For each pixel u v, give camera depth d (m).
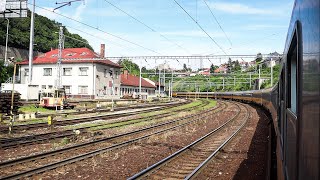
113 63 61.66
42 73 57.50
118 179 8.65
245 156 11.73
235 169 9.93
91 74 54.47
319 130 1.98
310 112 2.29
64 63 56.03
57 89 33.25
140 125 20.86
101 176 8.88
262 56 35.59
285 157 4.79
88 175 8.93
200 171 9.23
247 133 17.78
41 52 81.06
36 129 17.64
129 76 78.25
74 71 55.44
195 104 47.66
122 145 12.97
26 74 59.09
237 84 80.69
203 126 21.38
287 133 4.47
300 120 2.72
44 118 23.27
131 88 73.38
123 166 10.04
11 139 13.64
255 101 41.50
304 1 2.68
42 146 12.89
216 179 8.85
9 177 7.82
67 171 9.22
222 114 30.70
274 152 11.82
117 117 26.34
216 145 13.84
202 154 11.95
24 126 17.97
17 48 73.25
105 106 38.88
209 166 10.04
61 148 11.67
